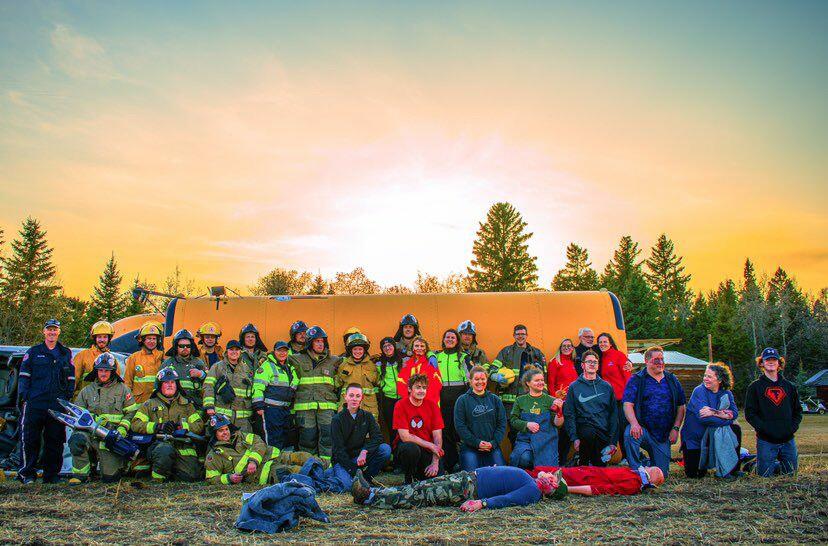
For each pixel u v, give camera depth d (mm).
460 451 9320
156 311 14508
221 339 12289
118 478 9414
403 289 76812
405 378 10289
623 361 11156
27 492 8609
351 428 9227
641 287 64125
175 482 9453
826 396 60125
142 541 6047
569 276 84125
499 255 67938
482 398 9211
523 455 9180
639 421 9430
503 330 12281
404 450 9000
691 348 68375
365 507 7602
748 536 5996
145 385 10664
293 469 9266
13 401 10453
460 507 7367
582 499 7895
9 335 68875
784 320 79250
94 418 9609
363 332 12195
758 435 9391
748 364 65188
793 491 7941
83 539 6113
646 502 7641
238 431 9594
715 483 8859
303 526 6684
